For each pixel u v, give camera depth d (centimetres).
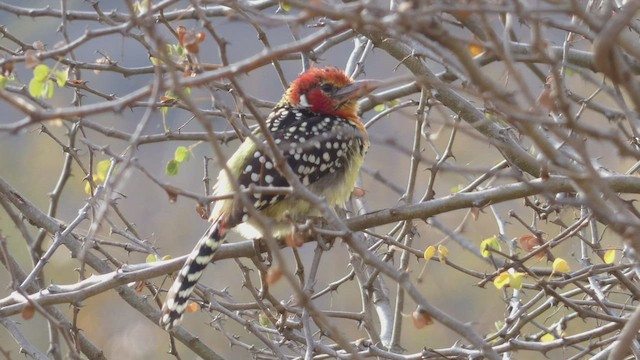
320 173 1030
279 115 1099
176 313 920
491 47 630
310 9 557
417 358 928
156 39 592
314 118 1080
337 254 2205
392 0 969
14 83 1188
